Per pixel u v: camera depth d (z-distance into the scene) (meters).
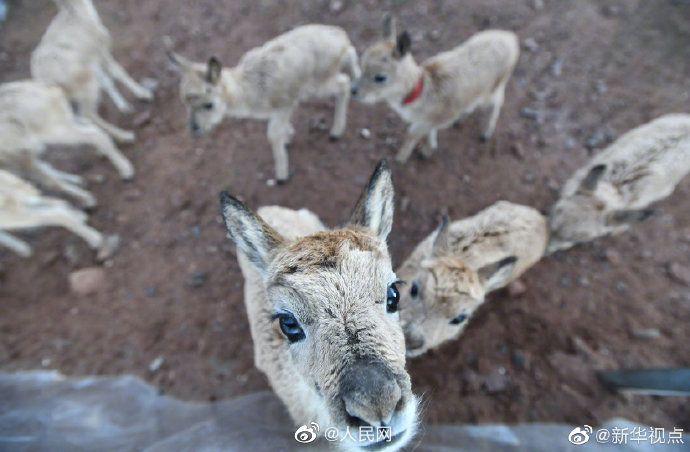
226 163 0.75
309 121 0.80
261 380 0.54
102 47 0.75
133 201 0.72
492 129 0.75
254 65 0.65
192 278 0.63
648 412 0.50
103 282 0.64
